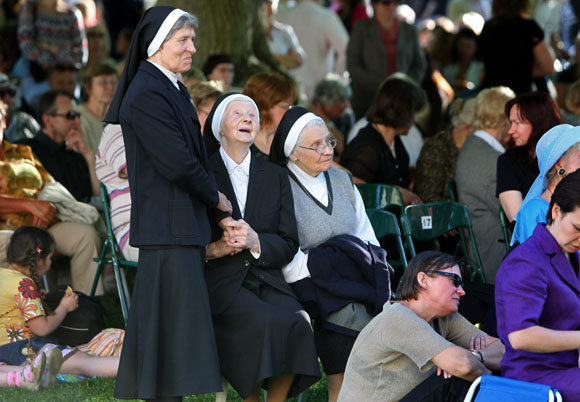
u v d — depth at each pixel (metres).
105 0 41.12
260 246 13.45
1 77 21.70
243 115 13.77
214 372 12.54
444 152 20.58
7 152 18.97
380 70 27.83
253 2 29.69
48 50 28.89
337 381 14.02
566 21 41.47
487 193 18.72
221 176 13.84
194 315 12.59
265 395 14.99
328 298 13.92
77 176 20.64
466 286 16.03
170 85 12.76
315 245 14.53
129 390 12.64
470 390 10.66
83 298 16.72
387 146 19.52
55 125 20.42
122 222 17.56
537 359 10.95
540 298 10.75
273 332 13.04
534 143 16.62
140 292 12.67
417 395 11.32
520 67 26.86
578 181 10.72
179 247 12.61
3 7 31.31
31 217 18.53
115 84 22.81
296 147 14.38
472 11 44.53
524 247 10.99
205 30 28.25
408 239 17.03
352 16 34.91
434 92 28.70
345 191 15.07
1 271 15.89
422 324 11.31
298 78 32.12
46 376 15.20
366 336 11.64
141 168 12.65
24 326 15.77
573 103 22.98
